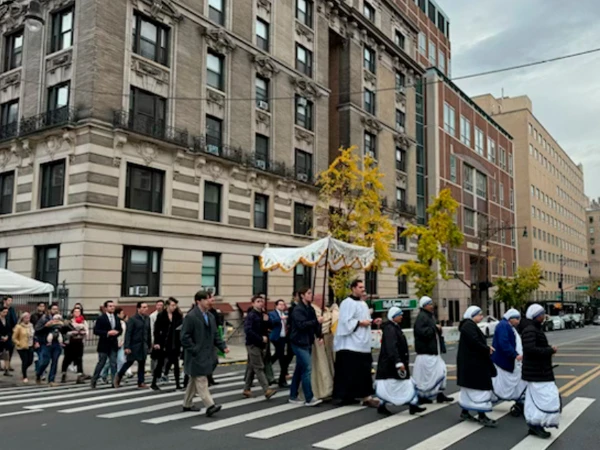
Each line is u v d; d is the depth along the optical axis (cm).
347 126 3581
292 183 2947
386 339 909
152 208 2244
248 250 2661
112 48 2125
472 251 5156
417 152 4562
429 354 990
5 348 1431
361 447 687
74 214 1998
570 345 2623
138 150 2181
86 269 1958
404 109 4262
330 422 834
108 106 2091
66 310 1900
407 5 4806
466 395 839
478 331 841
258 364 1043
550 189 8894
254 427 797
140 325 1212
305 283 3055
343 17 3584
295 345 983
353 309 972
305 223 3067
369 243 2617
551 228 8769
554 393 754
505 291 5103
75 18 2147
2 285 1508
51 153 2122
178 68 2380
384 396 894
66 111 2108
